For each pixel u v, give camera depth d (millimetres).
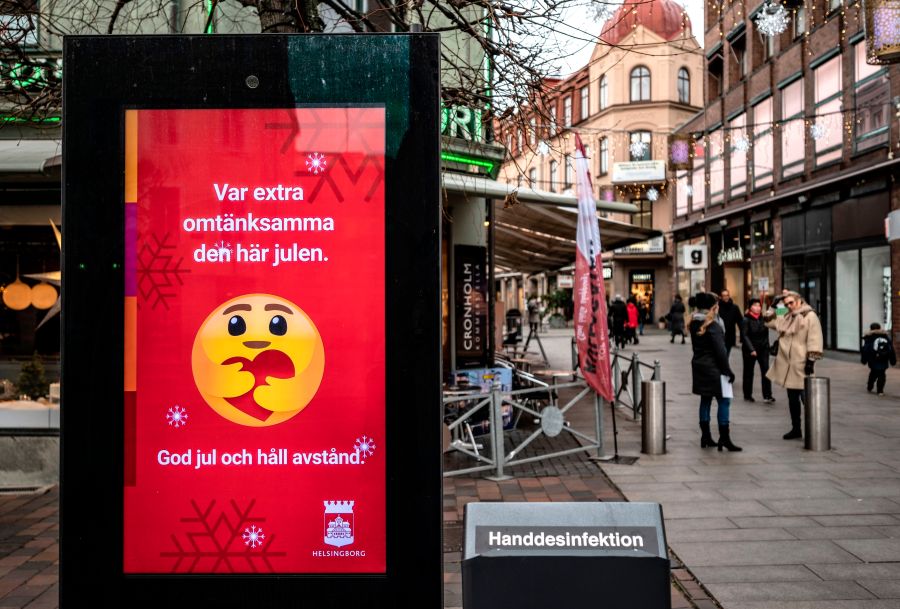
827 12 21312
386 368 2572
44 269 8305
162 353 2555
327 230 2568
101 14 7781
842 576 4676
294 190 2568
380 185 2570
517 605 2143
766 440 9219
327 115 2562
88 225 2537
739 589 4484
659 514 2227
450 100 6262
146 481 2547
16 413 7461
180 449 2559
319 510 2566
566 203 9852
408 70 2564
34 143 7965
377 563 2562
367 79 2562
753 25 25984
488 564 2156
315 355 2570
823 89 21594
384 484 2568
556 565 2146
